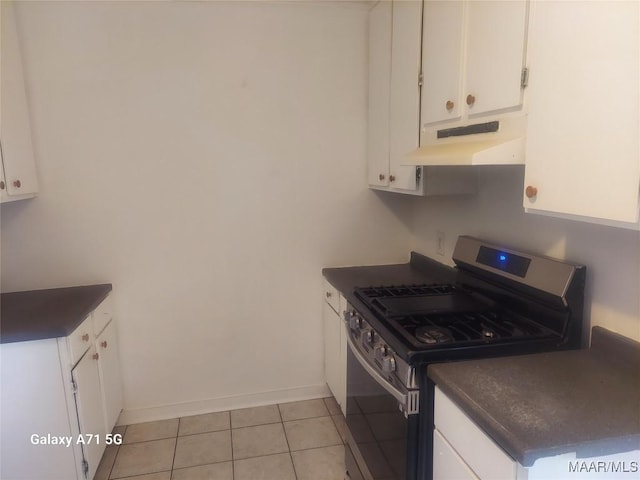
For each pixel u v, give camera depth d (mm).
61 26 2309
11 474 1863
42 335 1768
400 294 2059
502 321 1669
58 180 2406
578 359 1363
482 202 2113
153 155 2488
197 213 2584
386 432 1574
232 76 2525
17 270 2416
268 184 2656
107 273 2523
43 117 2344
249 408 2797
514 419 1025
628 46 914
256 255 2699
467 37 1597
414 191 2127
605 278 1427
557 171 1126
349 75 2670
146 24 2395
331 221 2775
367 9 2625
